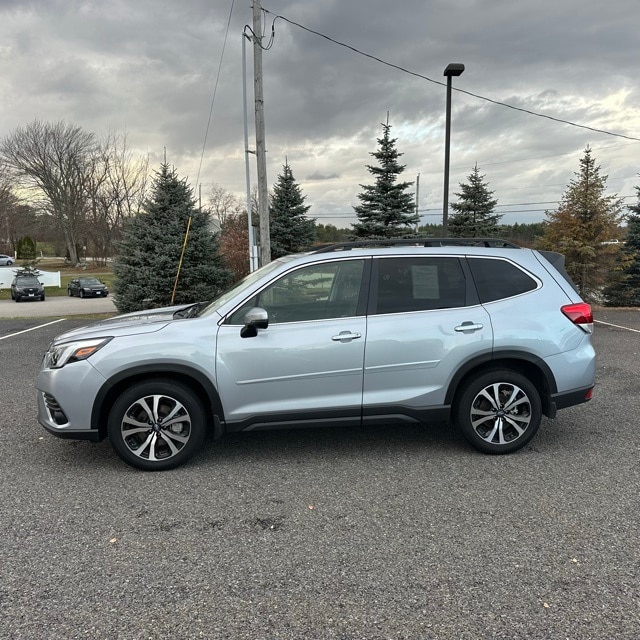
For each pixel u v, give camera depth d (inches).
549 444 183.0
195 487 151.1
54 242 2797.7
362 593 102.5
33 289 1316.4
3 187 2204.7
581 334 172.4
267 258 531.2
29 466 168.2
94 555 116.8
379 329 162.7
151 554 117.1
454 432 196.2
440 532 125.0
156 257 589.9
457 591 102.7
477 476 156.6
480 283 171.3
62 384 155.3
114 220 2358.5
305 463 167.6
